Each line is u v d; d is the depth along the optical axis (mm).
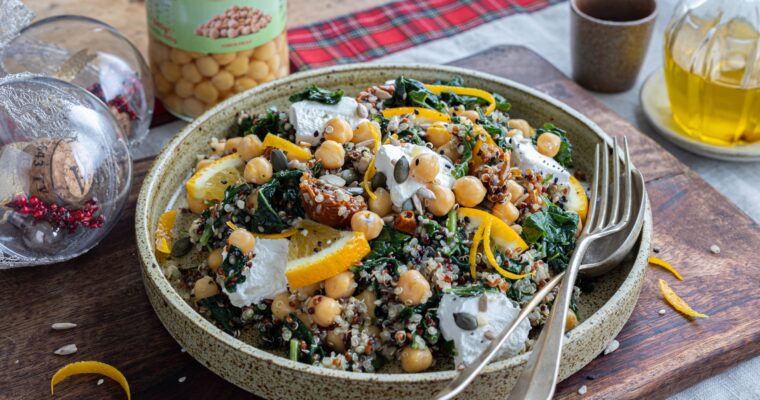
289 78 528
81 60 558
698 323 449
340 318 415
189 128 498
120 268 475
